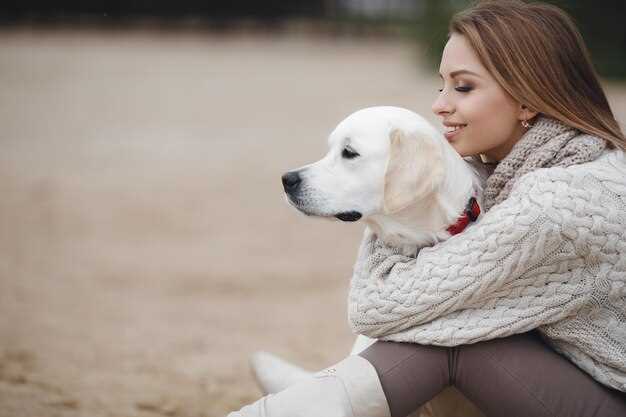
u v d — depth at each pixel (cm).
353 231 892
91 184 1086
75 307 602
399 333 248
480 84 266
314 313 609
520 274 239
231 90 2097
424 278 241
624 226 237
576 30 269
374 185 294
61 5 4409
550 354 246
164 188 1069
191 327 562
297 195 304
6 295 621
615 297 242
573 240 235
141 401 394
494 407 245
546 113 259
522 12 266
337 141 304
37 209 946
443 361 246
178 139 1429
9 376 411
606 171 241
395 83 2167
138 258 762
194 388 426
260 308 618
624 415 238
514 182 255
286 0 4831
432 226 270
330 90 2062
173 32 4197
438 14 2439
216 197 1023
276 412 234
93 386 413
